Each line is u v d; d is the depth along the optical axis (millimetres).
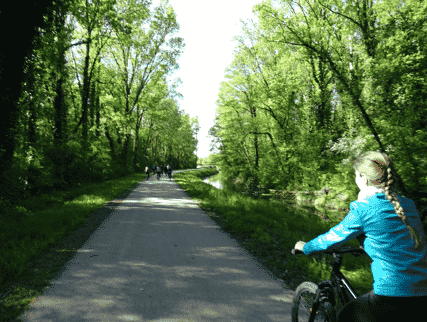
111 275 4152
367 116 12664
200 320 2912
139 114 41031
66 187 17141
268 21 17344
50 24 11438
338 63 15102
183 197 15281
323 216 14883
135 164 45531
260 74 27766
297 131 26438
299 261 5012
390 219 1476
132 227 7562
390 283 1409
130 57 32125
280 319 2975
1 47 8984
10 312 2955
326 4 15969
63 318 2865
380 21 13789
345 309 1651
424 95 11281
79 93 23125
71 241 6023
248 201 14273
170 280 4039
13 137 9672
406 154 10883
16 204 9141
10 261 4367
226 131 32594
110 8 18953
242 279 4168
